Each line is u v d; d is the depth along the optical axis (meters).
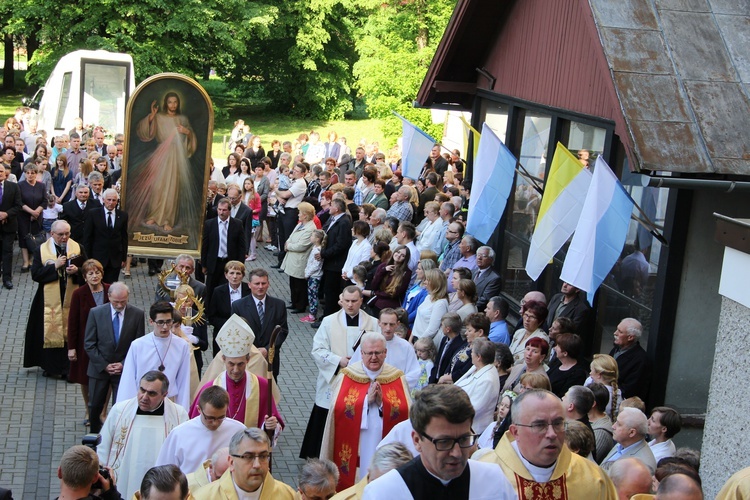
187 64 39.25
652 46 9.16
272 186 20.36
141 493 5.43
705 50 9.19
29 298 15.58
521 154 13.24
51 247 11.84
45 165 18.11
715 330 9.25
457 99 15.57
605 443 7.20
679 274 9.13
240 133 29.84
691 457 6.31
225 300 10.91
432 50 34.22
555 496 4.42
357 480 8.30
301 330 14.91
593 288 8.78
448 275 12.62
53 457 9.71
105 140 26.50
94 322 9.75
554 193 9.83
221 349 8.04
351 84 43.16
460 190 15.97
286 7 40.06
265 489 6.01
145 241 15.98
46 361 11.88
